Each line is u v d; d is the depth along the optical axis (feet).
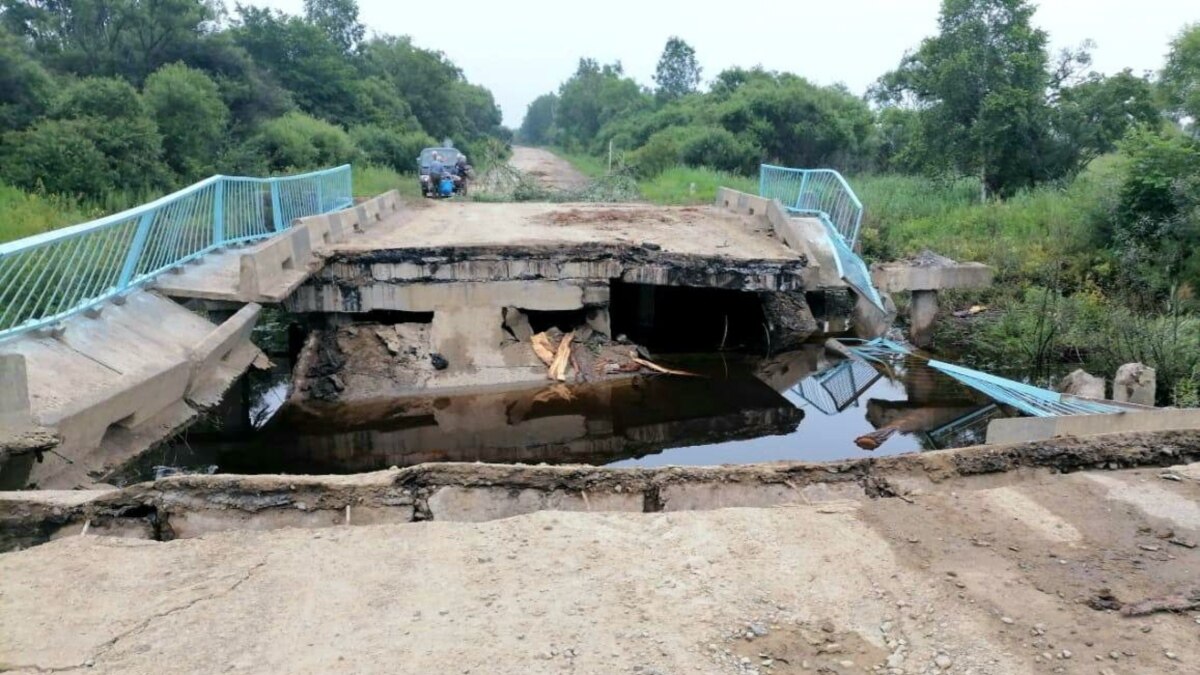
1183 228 38.37
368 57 169.68
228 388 27.45
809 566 11.96
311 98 126.93
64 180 54.13
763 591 11.28
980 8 59.57
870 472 15.57
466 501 14.53
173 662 9.53
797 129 102.58
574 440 30.73
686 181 80.94
